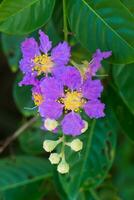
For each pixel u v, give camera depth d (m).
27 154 0.80
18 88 0.66
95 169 0.61
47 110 0.49
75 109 0.50
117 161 0.88
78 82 0.49
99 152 0.61
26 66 0.51
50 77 0.49
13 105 0.99
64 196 0.65
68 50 0.50
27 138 0.72
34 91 0.50
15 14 0.49
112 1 0.49
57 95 0.49
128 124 0.62
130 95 0.59
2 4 0.49
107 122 0.62
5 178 0.70
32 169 0.71
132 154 0.87
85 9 0.50
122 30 0.49
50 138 0.64
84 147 0.61
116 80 0.59
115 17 0.49
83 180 0.60
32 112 0.66
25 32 0.50
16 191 0.70
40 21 0.50
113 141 0.61
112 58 0.49
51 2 0.50
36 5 0.50
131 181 0.87
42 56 0.50
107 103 0.61
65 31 0.51
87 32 0.50
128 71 0.59
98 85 0.50
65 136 0.57
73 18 0.50
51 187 0.77
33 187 0.70
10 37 0.66
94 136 0.61
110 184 0.71
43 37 0.50
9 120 0.97
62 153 0.51
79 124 0.50
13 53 0.66
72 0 0.50
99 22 0.49
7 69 1.00
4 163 0.72
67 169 0.51
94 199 0.69
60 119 0.54
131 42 0.48
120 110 0.61
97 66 0.50
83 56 0.58
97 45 0.50
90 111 0.51
